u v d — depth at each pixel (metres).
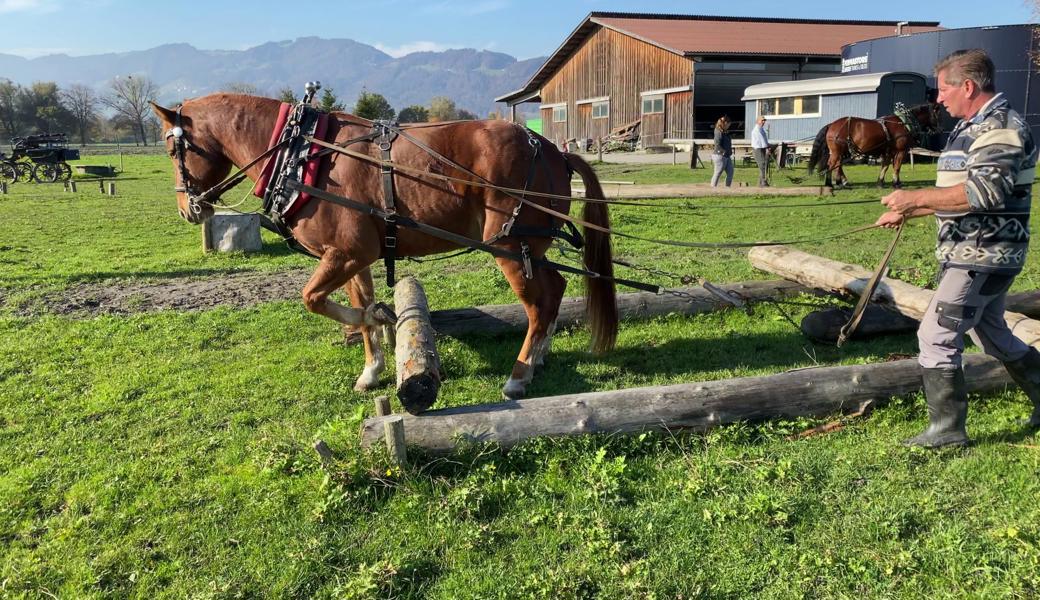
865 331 6.11
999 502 3.58
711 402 4.28
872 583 3.08
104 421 4.83
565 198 4.79
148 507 3.80
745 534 3.43
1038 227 11.75
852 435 4.30
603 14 41.19
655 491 3.83
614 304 5.37
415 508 3.69
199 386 5.42
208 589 3.16
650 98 37.38
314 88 4.92
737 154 30.62
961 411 3.99
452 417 4.08
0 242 12.27
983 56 3.52
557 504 3.74
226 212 11.07
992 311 3.97
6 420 4.86
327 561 3.35
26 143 26.06
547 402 4.21
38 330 6.79
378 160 4.64
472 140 4.77
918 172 22.36
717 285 7.11
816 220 13.23
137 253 11.19
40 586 3.22
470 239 4.79
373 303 5.14
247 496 3.87
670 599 3.06
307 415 4.89
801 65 35.28
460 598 3.10
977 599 2.96
